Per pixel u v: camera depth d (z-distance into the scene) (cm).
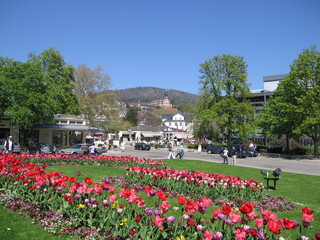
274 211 934
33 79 3091
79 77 5425
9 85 2888
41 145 2872
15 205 648
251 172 2012
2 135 3506
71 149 2775
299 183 1612
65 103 4247
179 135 10425
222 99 4709
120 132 9056
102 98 5519
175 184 1049
